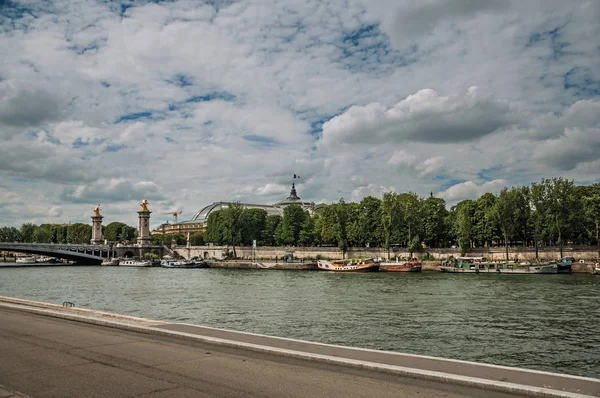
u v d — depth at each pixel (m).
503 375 18.00
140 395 16.64
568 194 131.25
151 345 24.41
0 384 17.97
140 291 87.62
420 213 162.50
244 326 47.50
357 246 186.25
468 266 135.75
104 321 30.33
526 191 139.00
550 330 44.75
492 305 61.56
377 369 19.28
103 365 20.59
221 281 111.62
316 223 196.62
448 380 17.75
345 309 59.03
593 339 40.94
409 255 164.25
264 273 144.88
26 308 37.84
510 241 164.38
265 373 19.19
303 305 63.47
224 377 18.66
